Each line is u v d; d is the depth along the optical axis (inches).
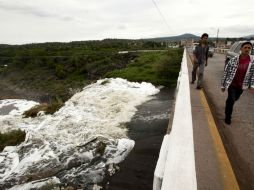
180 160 102.7
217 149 171.9
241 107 293.7
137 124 447.5
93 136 402.9
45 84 2015.3
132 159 322.3
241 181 142.9
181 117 156.3
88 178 293.4
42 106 639.8
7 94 1919.3
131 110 527.2
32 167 335.9
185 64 509.4
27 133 446.9
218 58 1019.9
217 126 227.5
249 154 175.2
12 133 454.3
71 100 668.7
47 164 338.0
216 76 534.9
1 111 1119.0
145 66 1079.6
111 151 348.2
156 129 414.6
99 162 325.4
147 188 264.4
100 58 2156.7
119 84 784.3
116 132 417.1
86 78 1870.1
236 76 213.2
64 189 277.4
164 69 844.0
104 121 477.4
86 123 473.4
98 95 655.8
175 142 119.3
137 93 663.8
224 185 132.0
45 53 2913.4
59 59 2532.0
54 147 385.4
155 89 719.1
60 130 454.3
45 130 462.9
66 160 342.6
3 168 342.3
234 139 199.0
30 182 301.0
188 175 92.4
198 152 167.5
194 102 291.3
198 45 361.4
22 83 2217.0
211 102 312.3
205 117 237.1
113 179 285.4
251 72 208.8
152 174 287.1
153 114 494.0
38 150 382.0
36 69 2503.7
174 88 725.3
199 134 197.0
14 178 315.3
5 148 400.5
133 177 284.7
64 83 1891.0
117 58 2018.9
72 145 385.1
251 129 219.9
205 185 131.7
